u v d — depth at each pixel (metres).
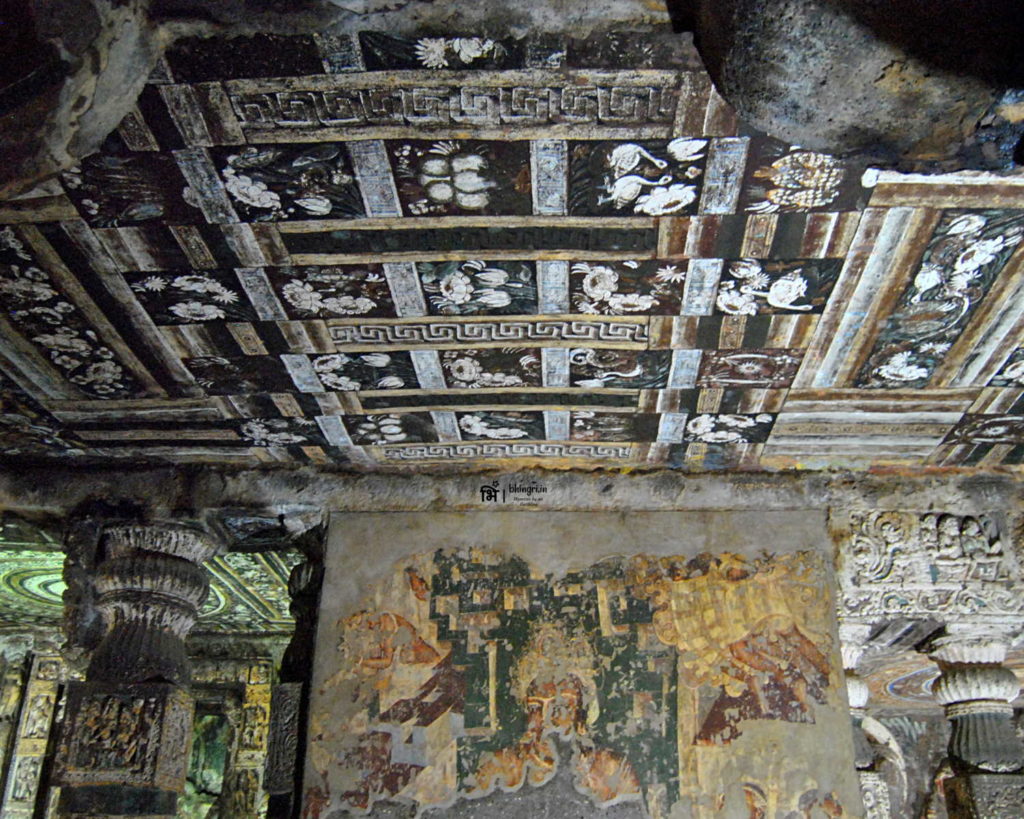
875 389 6.21
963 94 2.71
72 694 6.75
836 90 2.78
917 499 7.54
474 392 6.43
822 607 7.27
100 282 5.08
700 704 7.03
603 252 4.85
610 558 7.47
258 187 4.34
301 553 8.17
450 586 7.42
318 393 6.39
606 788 6.81
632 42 3.52
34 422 6.75
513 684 7.12
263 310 5.39
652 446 7.29
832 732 6.91
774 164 4.15
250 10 3.36
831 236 4.67
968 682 7.80
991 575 7.35
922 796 13.40
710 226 4.62
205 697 12.73
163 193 4.37
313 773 6.88
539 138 4.02
